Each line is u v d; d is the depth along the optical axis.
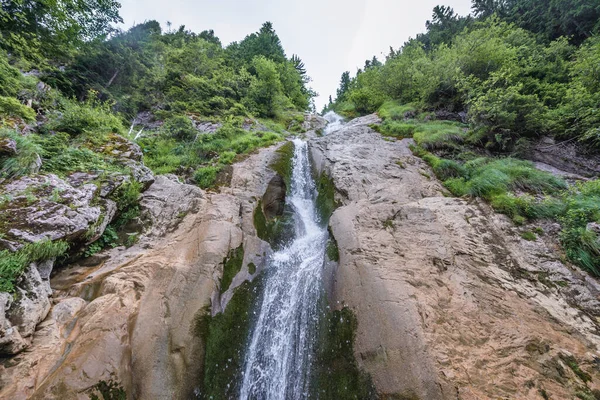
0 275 3.47
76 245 5.05
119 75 16.41
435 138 10.10
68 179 5.73
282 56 30.22
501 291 4.43
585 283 4.39
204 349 4.14
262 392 4.24
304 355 4.50
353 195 7.74
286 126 20.09
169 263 5.20
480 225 5.95
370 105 20.53
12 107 7.24
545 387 3.11
